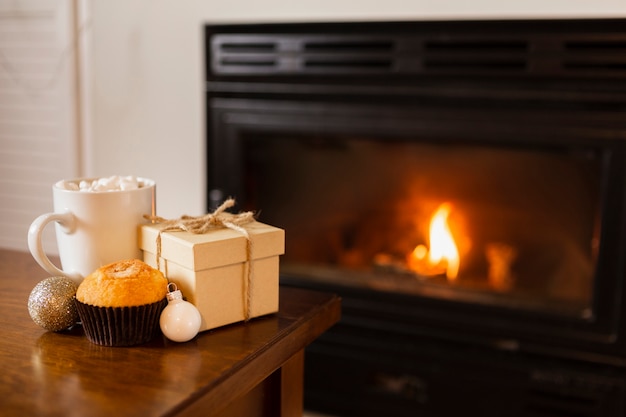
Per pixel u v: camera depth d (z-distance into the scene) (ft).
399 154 6.57
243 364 2.42
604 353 5.88
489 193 6.36
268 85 6.57
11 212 8.01
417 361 6.43
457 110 6.02
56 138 7.63
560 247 6.19
